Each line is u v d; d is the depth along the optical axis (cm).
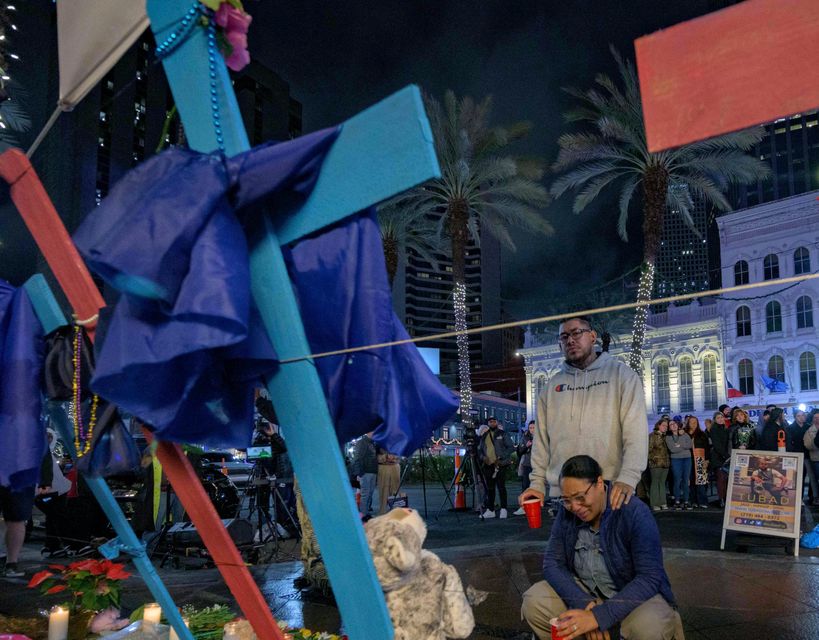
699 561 620
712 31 93
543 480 321
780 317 3562
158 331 125
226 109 146
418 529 218
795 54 87
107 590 352
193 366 129
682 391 3928
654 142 96
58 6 200
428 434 173
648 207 1805
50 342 213
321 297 150
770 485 680
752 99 90
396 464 1035
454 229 2105
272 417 467
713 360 3816
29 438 203
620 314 3562
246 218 143
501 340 10931
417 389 169
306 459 144
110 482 773
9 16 406
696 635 391
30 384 207
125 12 175
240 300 123
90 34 186
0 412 205
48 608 488
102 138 6888
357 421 158
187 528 685
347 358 151
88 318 185
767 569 577
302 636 330
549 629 278
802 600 466
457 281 2109
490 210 2180
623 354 3962
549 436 319
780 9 88
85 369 204
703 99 93
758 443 1195
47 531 769
